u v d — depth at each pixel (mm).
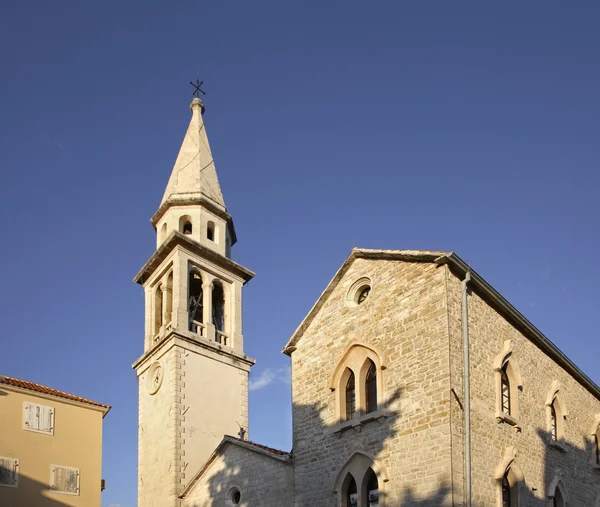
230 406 42094
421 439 25281
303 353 32250
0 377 31922
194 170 47875
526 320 30094
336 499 27781
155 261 44875
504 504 26000
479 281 27641
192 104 52562
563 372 33594
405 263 28562
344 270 31438
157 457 39406
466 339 26141
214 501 33750
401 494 25297
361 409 28172
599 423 36000
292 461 30500
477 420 25766
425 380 25938
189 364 40906
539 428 29672
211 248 45594
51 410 32844
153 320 44906
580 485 32219
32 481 30984
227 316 45062
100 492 33062
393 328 28000
